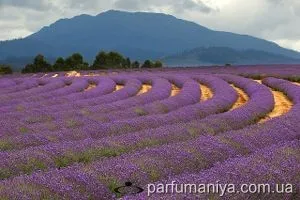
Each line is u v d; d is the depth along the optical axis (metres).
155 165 9.54
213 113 20.45
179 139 13.64
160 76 46.06
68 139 14.28
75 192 7.95
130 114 19.22
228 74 48.44
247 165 8.56
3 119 18.59
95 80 43.72
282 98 29.22
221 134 13.02
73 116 19.36
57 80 44.31
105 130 15.16
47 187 7.96
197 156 10.52
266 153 9.94
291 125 14.55
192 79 42.50
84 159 11.62
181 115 18.30
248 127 14.45
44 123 17.11
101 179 8.59
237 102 27.42
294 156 9.70
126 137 13.16
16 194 7.47
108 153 11.93
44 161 10.95
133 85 35.69
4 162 10.50
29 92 32.53
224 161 9.68
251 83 35.25
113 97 26.55
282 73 46.09
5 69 91.31
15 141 13.58
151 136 13.38
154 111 20.22
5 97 29.98
